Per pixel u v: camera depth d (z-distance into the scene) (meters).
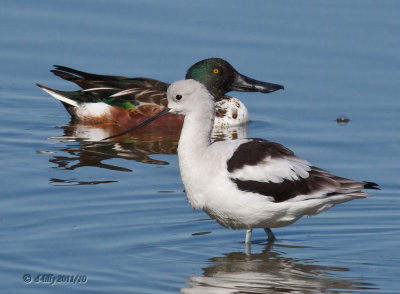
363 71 20.89
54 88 20.92
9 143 16.95
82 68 21.00
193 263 11.66
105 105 19.42
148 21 23.55
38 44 22.30
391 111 18.83
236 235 12.97
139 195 14.04
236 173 11.81
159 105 19.27
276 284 10.92
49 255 11.58
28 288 10.54
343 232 13.08
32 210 13.18
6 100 20.02
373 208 14.01
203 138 12.27
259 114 19.62
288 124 18.53
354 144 16.89
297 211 12.01
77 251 11.78
